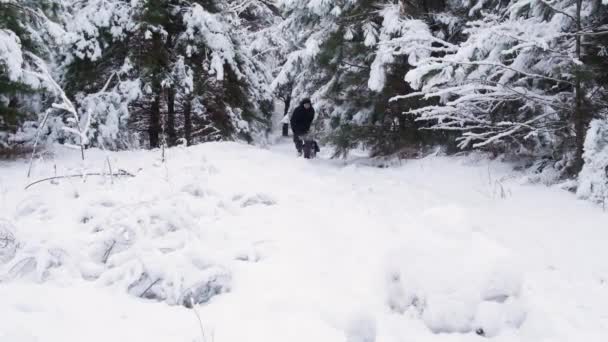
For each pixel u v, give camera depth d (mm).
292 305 2988
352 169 8516
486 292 2818
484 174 7508
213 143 9734
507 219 5145
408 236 3289
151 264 3271
